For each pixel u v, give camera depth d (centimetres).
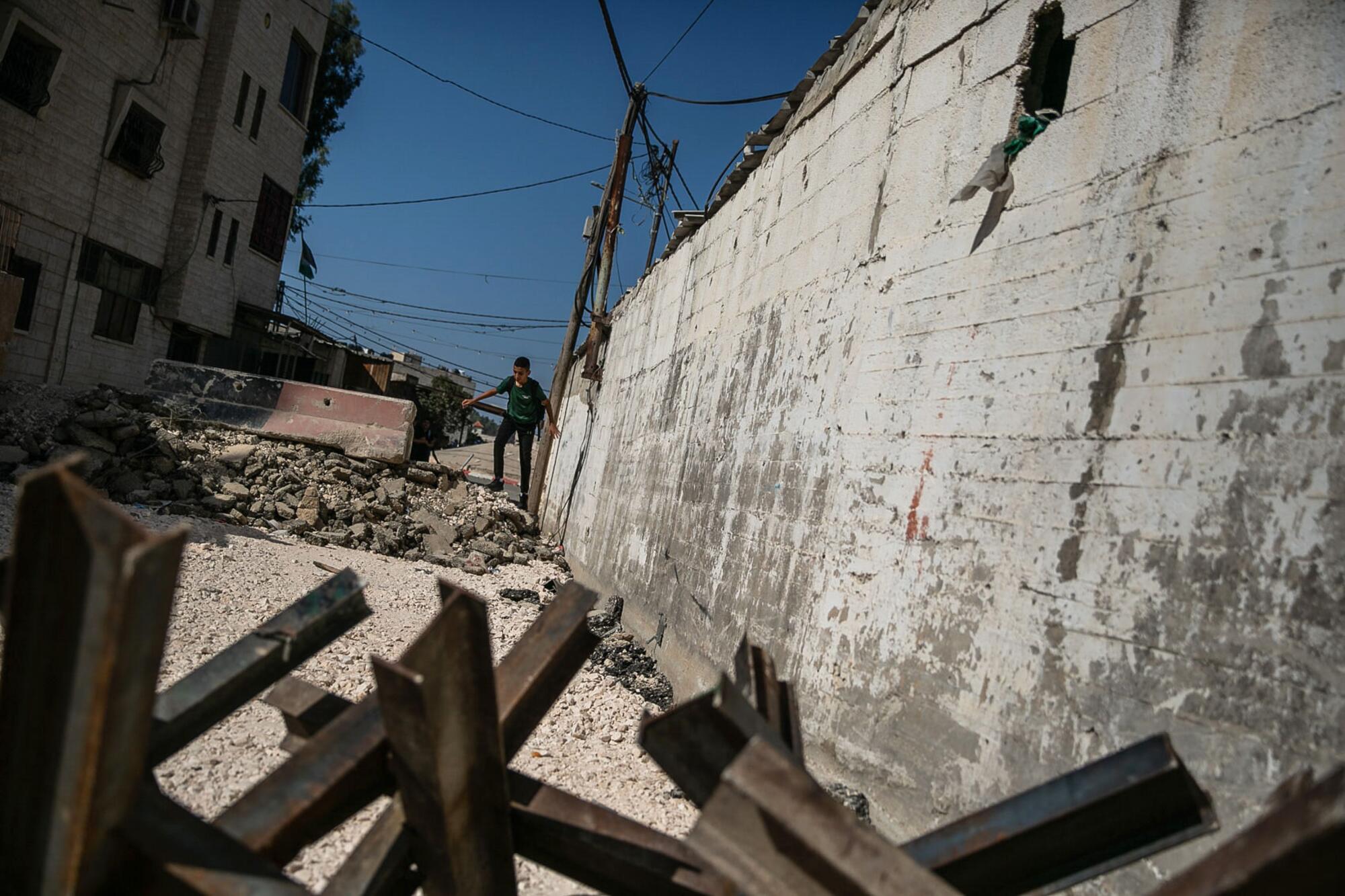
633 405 1012
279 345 2323
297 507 1014
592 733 492
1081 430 281
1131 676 243
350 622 240
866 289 436
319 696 248
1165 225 267
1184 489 242
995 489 314
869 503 391
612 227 1464
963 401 341
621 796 406
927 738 317
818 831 158
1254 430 226
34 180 1414
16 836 159
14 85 1341
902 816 319
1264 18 249
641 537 804
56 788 149
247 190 1973
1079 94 315
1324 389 212
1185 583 235
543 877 313
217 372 1174
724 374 663
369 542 999
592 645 263
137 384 1753
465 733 195
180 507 922
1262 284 232
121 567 142
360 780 207
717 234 788
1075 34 323
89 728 144
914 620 342
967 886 201
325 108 2723
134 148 1609
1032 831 191
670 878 211
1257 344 230
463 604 188
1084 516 273
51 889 152
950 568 328
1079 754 252
